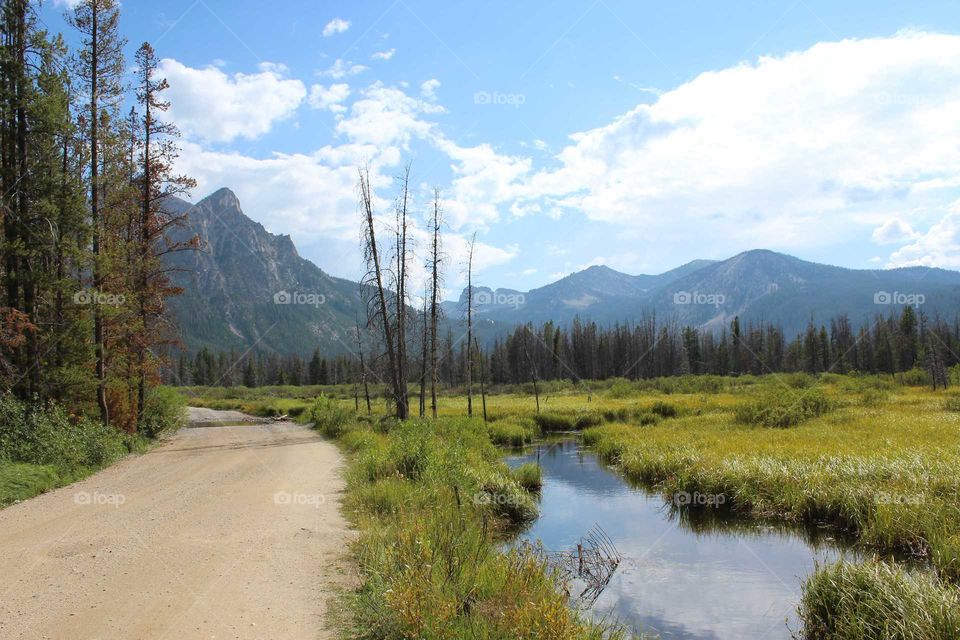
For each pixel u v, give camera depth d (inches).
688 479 676.7
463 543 304.2
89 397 885.8
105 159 885.8
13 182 769.6
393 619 224.5
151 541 358.0
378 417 1289.4
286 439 1148.5
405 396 1237.1
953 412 1144.8
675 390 2642.7
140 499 502.3
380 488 488.1
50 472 583.5
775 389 1279.5
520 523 557.6
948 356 3454.7
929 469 549.3
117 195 917.2
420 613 214.1
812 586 327.9
